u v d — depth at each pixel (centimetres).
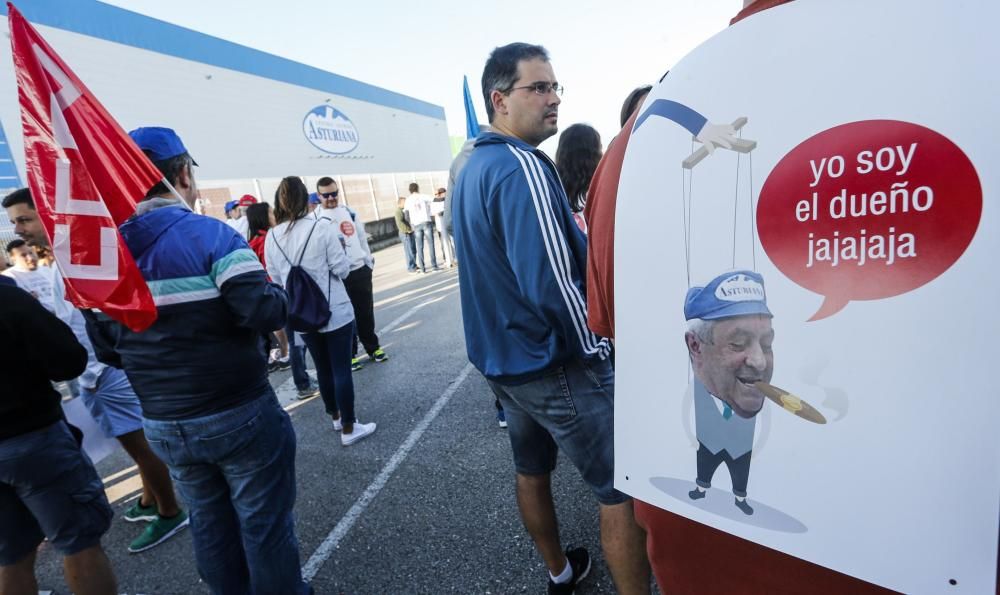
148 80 850
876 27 45
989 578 44
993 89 40
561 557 156
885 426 47
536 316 119
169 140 143
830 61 47
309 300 262
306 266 265
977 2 41
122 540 227
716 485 60
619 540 119
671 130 58
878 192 45
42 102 116
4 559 144
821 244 48
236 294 128
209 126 958
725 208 54
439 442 276
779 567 59
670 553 71
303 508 230
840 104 46
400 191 1661
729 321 55
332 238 273
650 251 62
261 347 149
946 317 43
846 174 46
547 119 140
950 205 42
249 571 151
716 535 64
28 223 202
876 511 48
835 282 48
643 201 62
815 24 48
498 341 126
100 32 780
